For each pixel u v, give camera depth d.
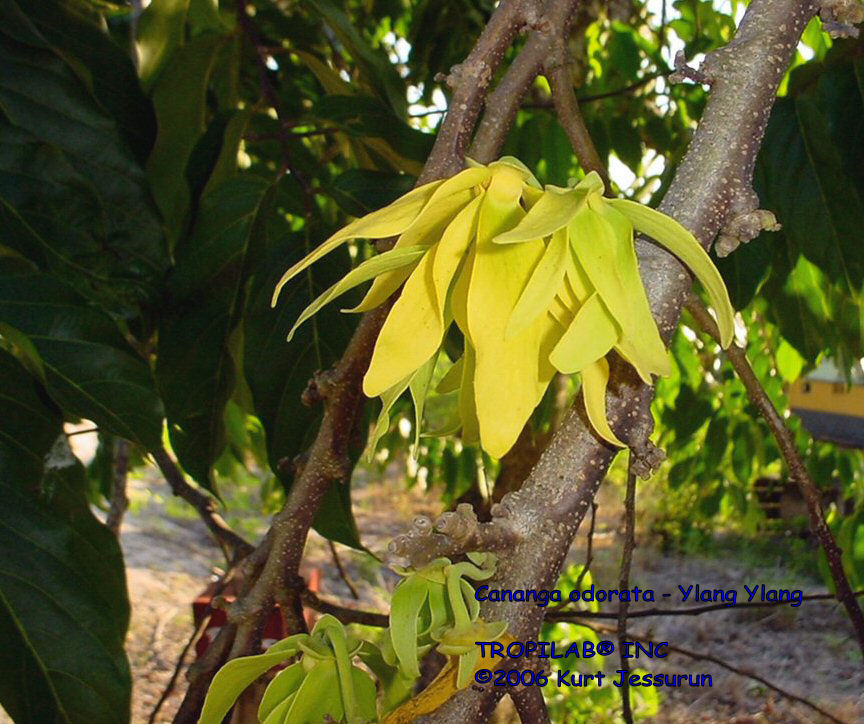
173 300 0.67
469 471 1.72
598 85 1.40
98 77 0.72
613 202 0.29
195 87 0.81
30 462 0.52
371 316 0.44
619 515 3.85
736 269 0.78
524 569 0.32
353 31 0.73
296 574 0.50
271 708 0.39
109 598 0.55
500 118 0.42
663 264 0.32
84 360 0.54
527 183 0.30
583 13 1.14
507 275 0.29
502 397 0.28
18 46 0.64
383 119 0.73
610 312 0.28
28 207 0.61
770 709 2.43
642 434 0.32
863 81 0.72
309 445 0.64
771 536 3.73
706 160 0.33
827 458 1.64
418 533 0.30
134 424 0.54
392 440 1.68
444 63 1.28
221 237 0.69
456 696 0.33
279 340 0.65
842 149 0.72
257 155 1.17
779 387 1.60
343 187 0.69
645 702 2.03
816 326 0.99
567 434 0.32
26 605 0.47
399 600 0.34
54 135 0.63
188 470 0.66
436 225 0.30
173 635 2.61
